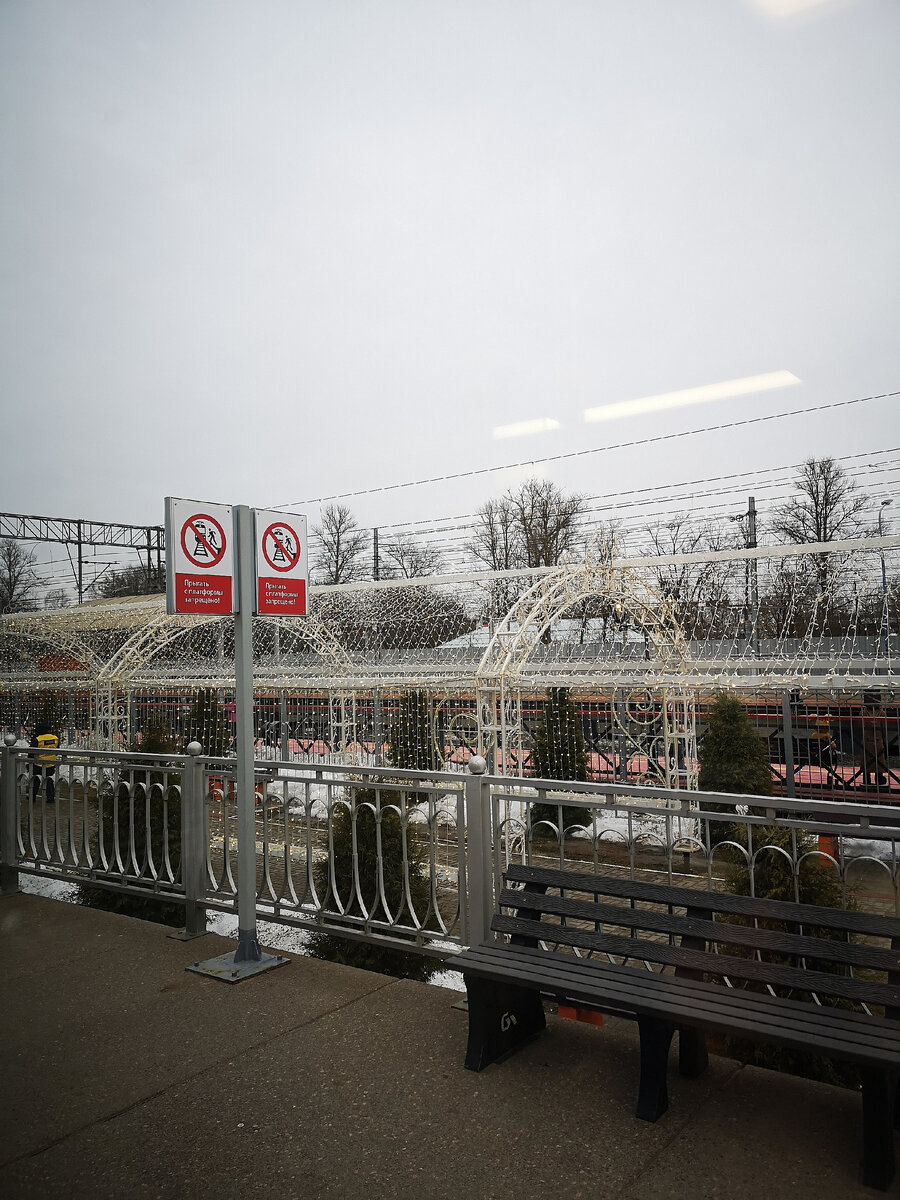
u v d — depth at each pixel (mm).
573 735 16594
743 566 20688
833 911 3170
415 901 7789
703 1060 3518
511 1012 3705
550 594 16234
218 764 5566
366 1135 3059
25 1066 3676
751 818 3553
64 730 27734
